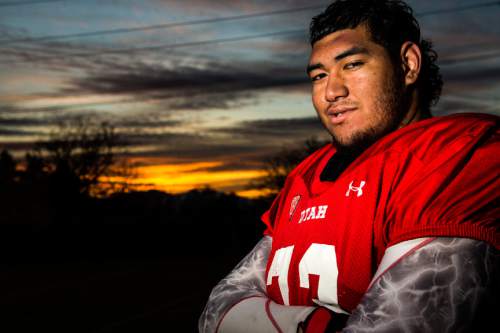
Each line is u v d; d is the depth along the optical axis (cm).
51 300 1275
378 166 95
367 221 93
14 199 3638
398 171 91
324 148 126
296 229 109
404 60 106
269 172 4175
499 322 78
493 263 78
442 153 88
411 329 77
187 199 3978
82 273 1964
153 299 1282
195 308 1146
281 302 111
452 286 77
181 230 3688
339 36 106
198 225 3766
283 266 110
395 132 99
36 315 1074
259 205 4075
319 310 97
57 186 4009
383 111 103
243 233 3847
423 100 110
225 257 2903
